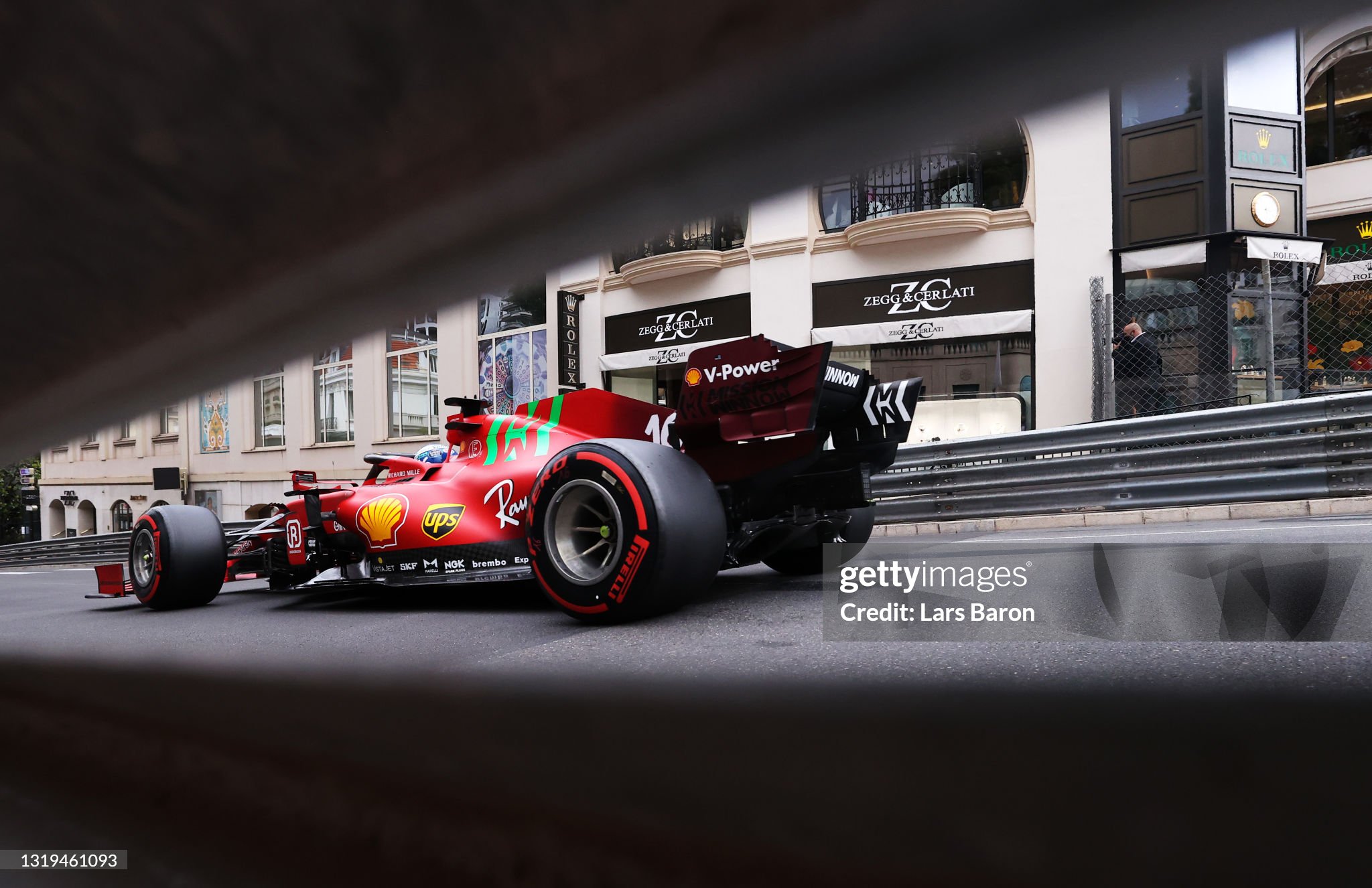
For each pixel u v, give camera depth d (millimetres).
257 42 362
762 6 297
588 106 381
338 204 502
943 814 515
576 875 475
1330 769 542
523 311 14188
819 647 2371
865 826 488
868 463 3742
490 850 518
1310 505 5848
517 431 4168
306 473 5117
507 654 2617
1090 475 6371
